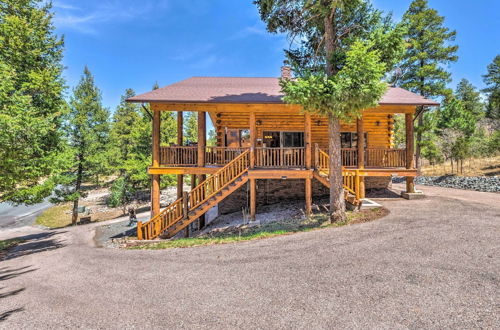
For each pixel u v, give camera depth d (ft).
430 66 64.54
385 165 40.19
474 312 10.77
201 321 11.29
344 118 25.72
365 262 16.15
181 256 20.90
